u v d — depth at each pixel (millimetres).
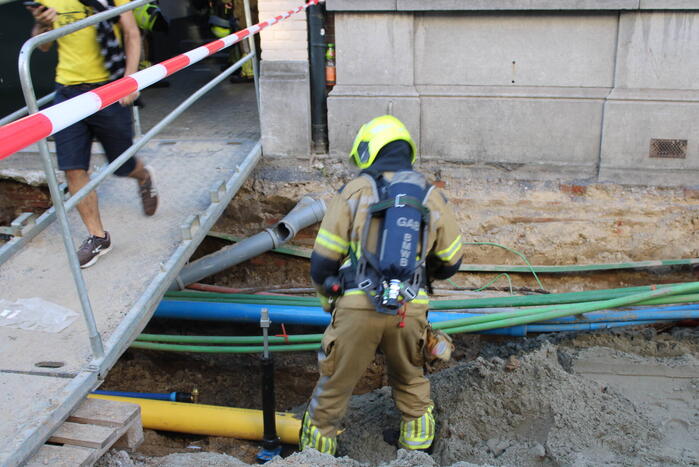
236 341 5172
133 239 4293
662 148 5379
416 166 5801
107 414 3105
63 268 4066
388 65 5574
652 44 5191
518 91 5492
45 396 3016
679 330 5223
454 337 5551
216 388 5785
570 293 5227
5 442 2740
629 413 3924
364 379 5590
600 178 5543
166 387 5777
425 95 5602
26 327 3512
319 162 5848
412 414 3764
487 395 4113
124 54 4020
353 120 5723
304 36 5605
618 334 5199
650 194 5469
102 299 3717
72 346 3371
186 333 5887
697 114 5238
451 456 3844
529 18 5316
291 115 5715
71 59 3863
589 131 5480
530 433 3881
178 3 9406
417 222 3127
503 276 5695
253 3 7641
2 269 4078
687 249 5438
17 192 5840
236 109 6703
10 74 6605
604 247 5535
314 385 5719
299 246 5805
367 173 3295
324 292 3459
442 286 5746
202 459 3361
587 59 5355
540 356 4375
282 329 5457
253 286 5910
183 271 5395
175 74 8141
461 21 5406
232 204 5887
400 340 3420
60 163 3920
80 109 2576
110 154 4117
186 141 5828
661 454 3588
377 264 3184
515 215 5605
